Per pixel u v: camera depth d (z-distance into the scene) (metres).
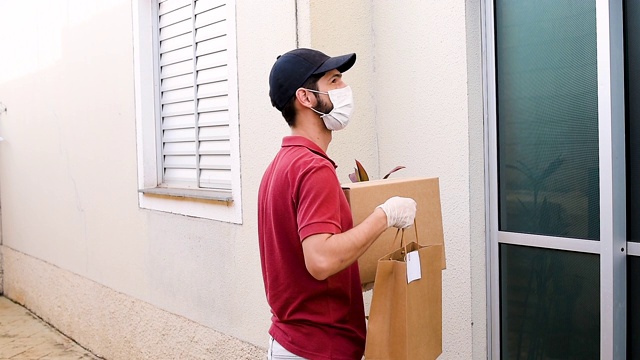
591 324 2.71
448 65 3.13
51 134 6.57
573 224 2.77
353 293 2.26
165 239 4.74
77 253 6.14
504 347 3.09
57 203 6.53
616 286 2.60
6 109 7.87
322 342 2.17
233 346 4.09
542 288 2.90
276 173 2.19
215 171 4.46
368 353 2.13
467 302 3.08
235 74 3.93
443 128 3.17
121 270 5.37
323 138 2.31
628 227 2.61
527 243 2.94
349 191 2.24
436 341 2.26
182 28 4.66
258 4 3.71
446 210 3.17
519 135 2.98
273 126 3.67
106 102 5.40
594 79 2.67
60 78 6.27
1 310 7.57
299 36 3.41
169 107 4.89
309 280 2.16
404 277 2.06
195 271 4.44
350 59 2.21
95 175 5.68
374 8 3.52
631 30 2.56
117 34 5.15
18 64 7.36
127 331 5.27
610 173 2.57
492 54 3.06
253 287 3.92
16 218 7.80
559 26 2.79
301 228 2.04
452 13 3.10
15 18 7.37
